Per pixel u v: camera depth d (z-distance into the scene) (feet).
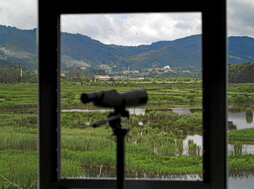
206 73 8.18
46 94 8.36
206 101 8.21
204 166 8.30
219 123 8.11
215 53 8.10
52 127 8.40
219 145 8.13
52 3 8.34
